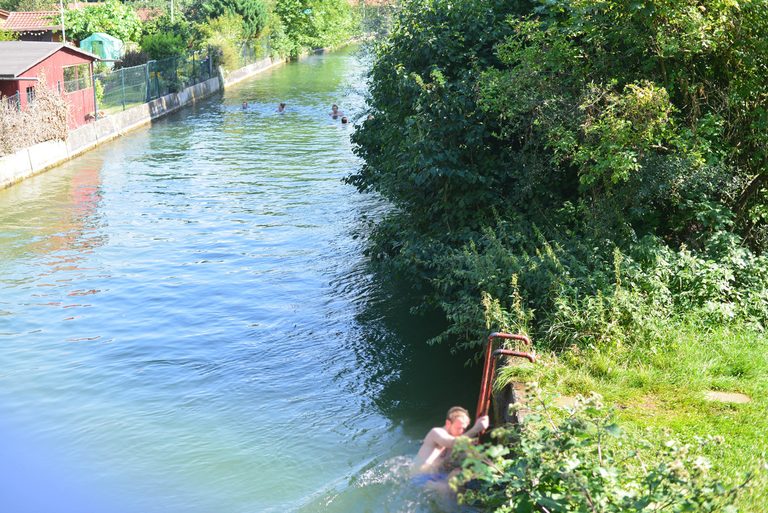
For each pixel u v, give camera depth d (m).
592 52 12.73
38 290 15.50
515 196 12.83
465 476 5.59
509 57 12.83
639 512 5.39
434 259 12.08
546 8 13.92
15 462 9.26
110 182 25.58
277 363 12.06
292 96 47.97
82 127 31.22
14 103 27.22
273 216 21.19
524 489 5.89
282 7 73.75
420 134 12.82
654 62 11.89
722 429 7.47
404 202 14.82
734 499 5.70
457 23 14.32
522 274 10.29
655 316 9.52
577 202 12.72
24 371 11.83
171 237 19.22
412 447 9.32
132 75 39.16
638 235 11.84
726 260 10.44
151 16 64.00
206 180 25.81
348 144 32.50
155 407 10.65
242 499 8.34
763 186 11.94
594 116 11.45
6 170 24.72
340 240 18.86
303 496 8.27
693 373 8.66
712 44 10.95
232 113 41.84
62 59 31.28
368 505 7.91
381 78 15.46
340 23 81.19
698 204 11.31
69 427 10.11
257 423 10.15
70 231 19.78
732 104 11.52
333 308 14.38
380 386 11.18
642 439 6.61
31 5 52.97
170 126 37.91
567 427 5.98
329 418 10.21
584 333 9.36
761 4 10.82
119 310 14.43
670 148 11.95
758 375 8.62
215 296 15.10
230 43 56.53
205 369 11.89
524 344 9.30
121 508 8.27
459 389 11.01
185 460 9.19
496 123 13.23
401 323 13.57
